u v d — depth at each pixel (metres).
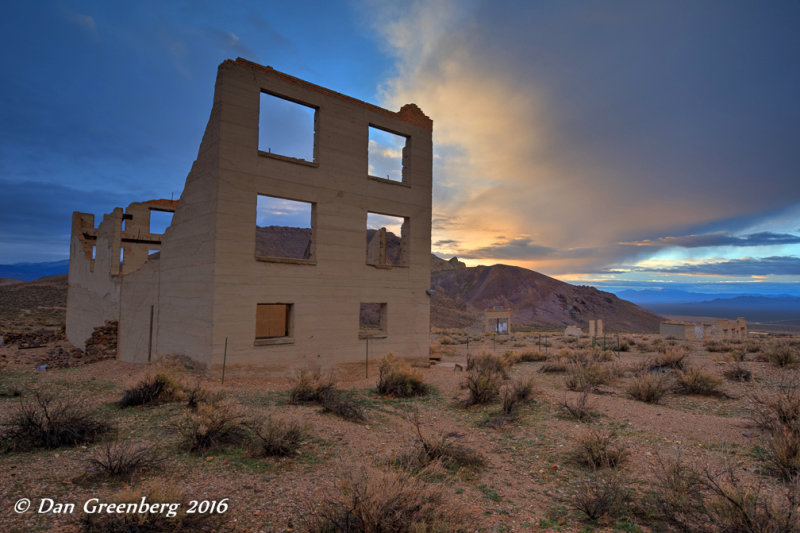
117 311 21.00
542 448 7.79
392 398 12.47
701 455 6.95
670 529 4.60
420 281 19.55
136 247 25.84
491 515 5.09
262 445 7.11
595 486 5.93
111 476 5.71
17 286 74.12
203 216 14.78
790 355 15.67
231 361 14.20
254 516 4.79
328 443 7.76
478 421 9.80
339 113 17.09
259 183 15.00
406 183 19.28
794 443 6.25
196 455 6.75
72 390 11.65
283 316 19.89
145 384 10.43
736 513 4.32
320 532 4.32
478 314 107.00
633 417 9.52
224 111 14.39
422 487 4.88
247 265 14.66
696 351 24.11
